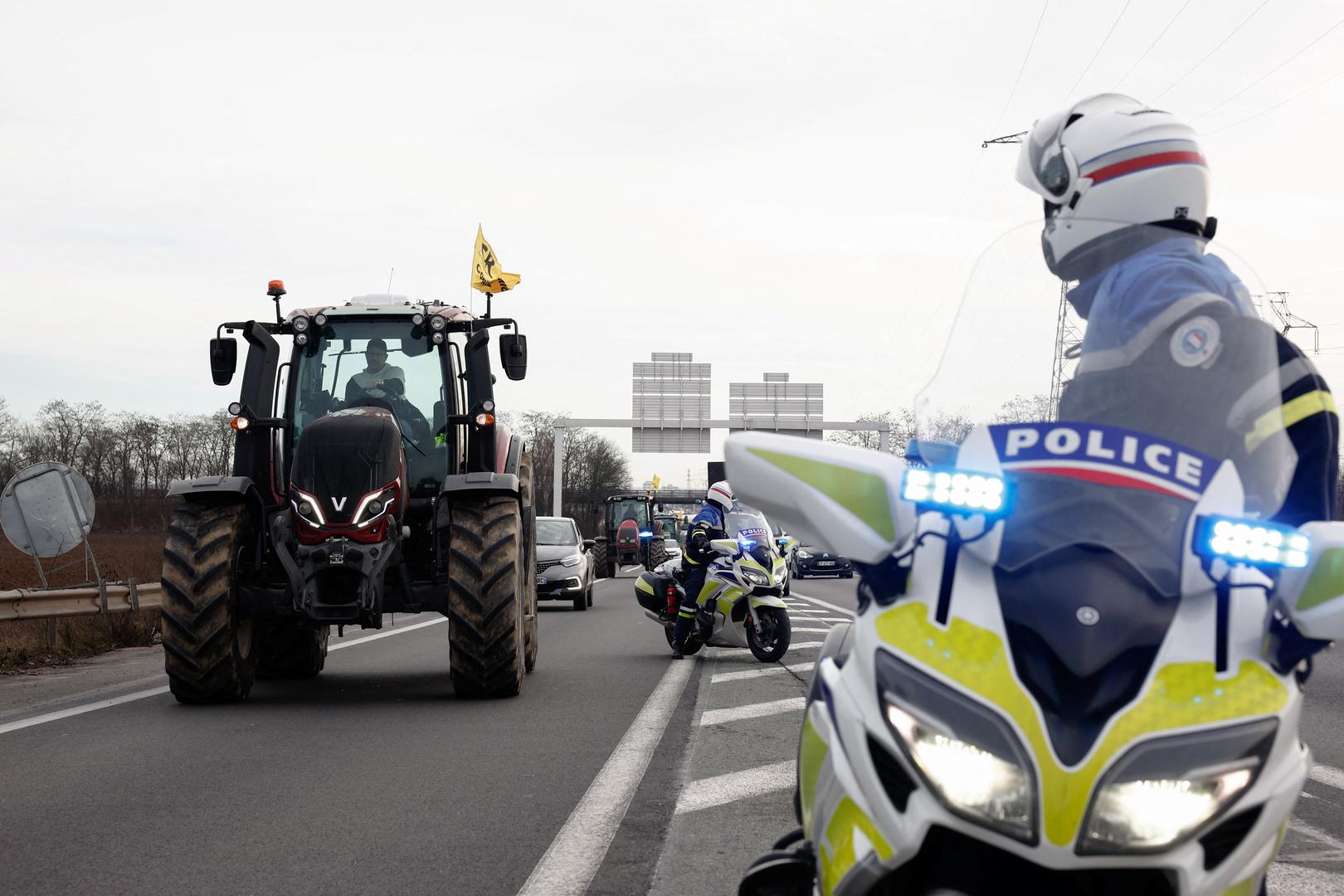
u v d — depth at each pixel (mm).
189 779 6445
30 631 14352
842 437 44375
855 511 2543
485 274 18484
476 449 10258
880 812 2406
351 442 9250
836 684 2666
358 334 10398
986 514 2473
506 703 9383
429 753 7188
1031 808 2203
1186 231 3014
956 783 2271
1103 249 3016
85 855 4918
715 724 8297
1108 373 2826
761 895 2973
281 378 10297
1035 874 2400
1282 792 2297
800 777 3055
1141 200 2973
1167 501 2482
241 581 9727
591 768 6723
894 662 2451
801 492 2566
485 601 9305
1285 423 2764
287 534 9266
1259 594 2426
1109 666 2309
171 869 4707
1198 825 2195
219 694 9289
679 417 46906
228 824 5445
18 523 14273
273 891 4430
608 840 5164
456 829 5352
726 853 4969
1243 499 2537
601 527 47031
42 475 14328
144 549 40188
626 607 23469
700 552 12695
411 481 10258
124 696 9852
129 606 14984
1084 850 2182
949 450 2846
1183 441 2732
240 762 6934
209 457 75562
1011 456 2578
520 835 5242
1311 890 4453
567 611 22344
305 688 10508
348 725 8258
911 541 2600
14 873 4660
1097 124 3035
